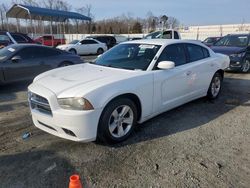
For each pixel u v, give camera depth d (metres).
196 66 5.09
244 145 3.78
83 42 22.42
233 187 2.79
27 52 7.58
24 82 8.05
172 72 4.48
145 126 4.41
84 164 3.20
